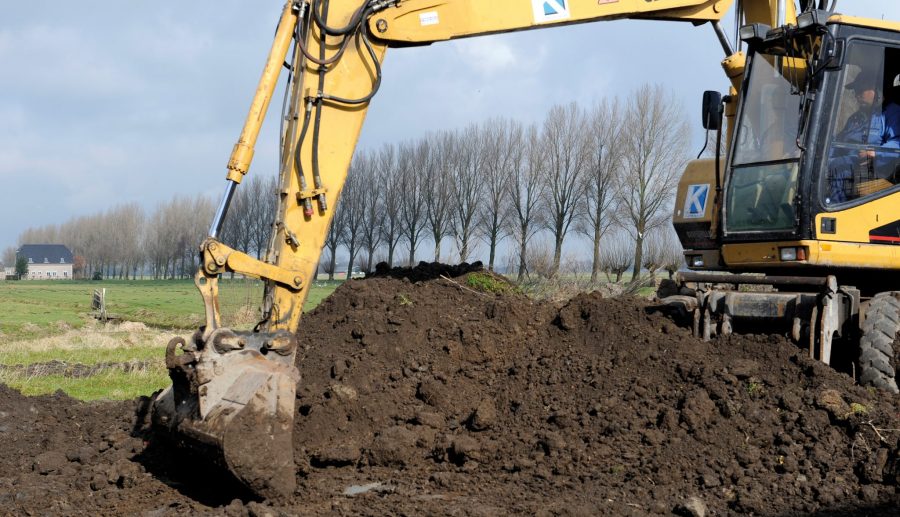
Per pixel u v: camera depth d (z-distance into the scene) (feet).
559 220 116.37
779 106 21.66
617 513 15.88
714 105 23.86
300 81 19.31
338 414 21.30
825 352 20.01
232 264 17.46
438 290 27.32
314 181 19.26
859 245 20.89
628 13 22.30
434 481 18.38
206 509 16.61
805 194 20.54
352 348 24.68
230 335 16.67
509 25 20.97
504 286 28.53
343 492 17.65
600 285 38.93
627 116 110.01
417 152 149.59
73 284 232.53
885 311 20.25
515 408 21.61
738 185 22.25
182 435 16.61
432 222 138.82
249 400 16.17
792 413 18.74
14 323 83.71
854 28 20.98
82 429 23.36
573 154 114.93
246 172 18.13
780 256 21.12
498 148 125.08
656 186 107.34
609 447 19.02
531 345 24.23
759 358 20.52
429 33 20.42
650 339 22.16
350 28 19.58
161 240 306.14
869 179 21.24
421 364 23.59
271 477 16.38
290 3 19.08
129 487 18.28
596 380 21.49
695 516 15.60
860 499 16.39
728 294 21.75
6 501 17.21
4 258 404.57
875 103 21.43
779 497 16.55
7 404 24.86
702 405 19.16
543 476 18.31
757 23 22.85
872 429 17.78
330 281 165.78
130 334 67.77
